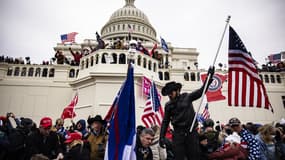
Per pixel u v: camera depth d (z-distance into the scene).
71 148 5.12
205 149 5.39
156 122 11.64
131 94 4.62
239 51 6.42
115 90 25.12
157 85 28.92
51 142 6.66
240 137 5.31
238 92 6.14
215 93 18.28
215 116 31.55
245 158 4.97
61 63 34.38
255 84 6.17
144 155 5.09
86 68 29.38
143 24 68.31
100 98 24.69
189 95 4.62
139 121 23.73
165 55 55.12
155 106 11.96
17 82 31.17
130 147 4.21
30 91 30.94
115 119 4.54
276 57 41.78
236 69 6.32
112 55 28.06
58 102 30.59
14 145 6.24
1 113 29.39
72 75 32.97
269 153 5.08
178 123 4.43
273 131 5.24
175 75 33.94
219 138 6.17
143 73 27.59
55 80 31.78
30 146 6.37
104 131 5.77
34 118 29.58
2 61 33.53
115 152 4.27
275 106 33.38
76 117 26.17
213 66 4.62
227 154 4.95
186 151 4.29
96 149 5.40
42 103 30.47
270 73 36.19
